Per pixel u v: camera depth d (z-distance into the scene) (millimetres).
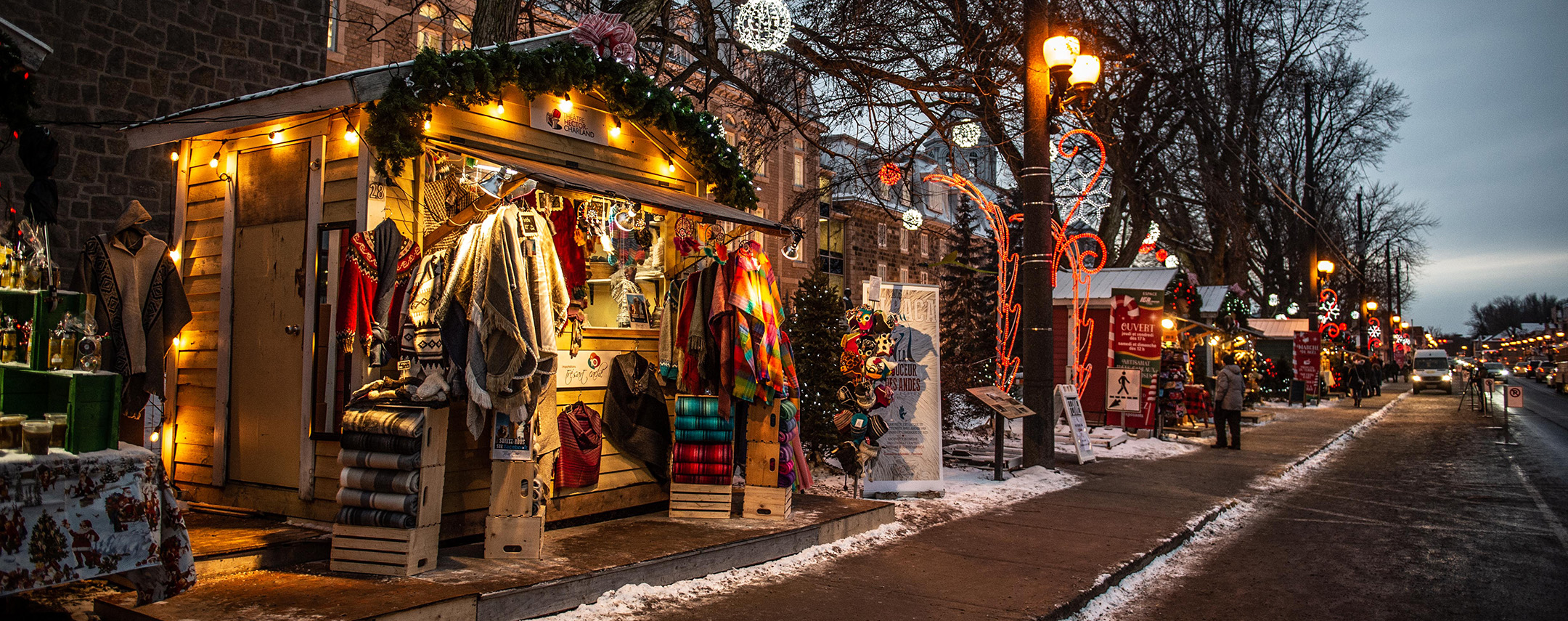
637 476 6934
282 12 11992
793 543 6395
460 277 4973
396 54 18953
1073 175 16672
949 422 14492
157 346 6109
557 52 6172
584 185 5184
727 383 6590
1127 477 11250
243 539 5141
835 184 14477
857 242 38906
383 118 5227
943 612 5074
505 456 5215
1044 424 11312
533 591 4648
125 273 6016
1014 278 13859
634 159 7137
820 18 12750
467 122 5836
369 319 5371
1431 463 13836
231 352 6129
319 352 5660
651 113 6988
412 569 4758
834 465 10953
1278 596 5945
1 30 5324
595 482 6379
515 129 6148
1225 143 25438
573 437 6207
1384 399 38438
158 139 6371
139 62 10672
